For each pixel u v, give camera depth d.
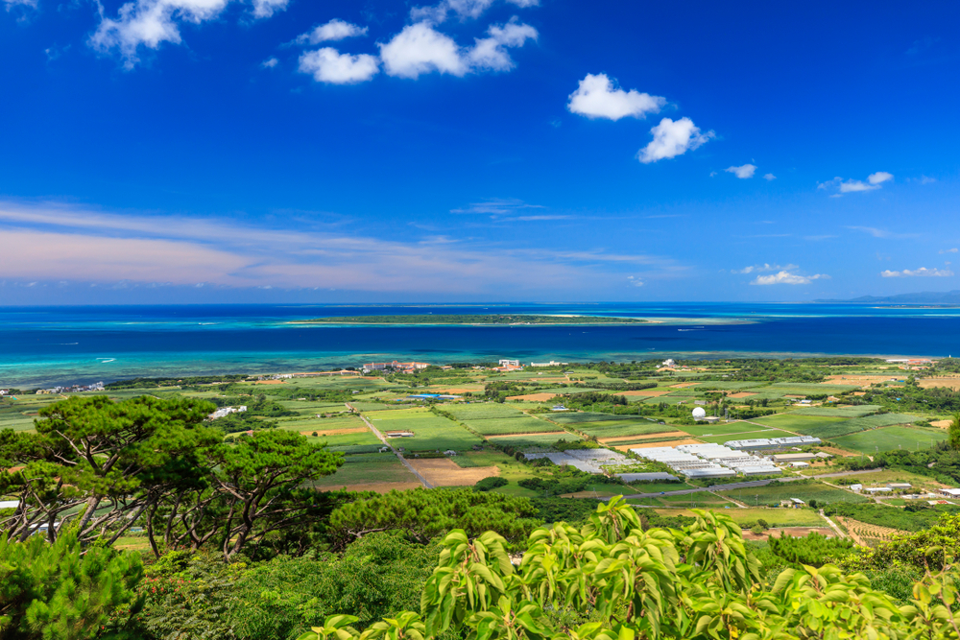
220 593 11.77
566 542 4.73
